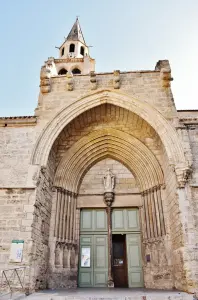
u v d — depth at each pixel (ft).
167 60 46.93
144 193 45.73
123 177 48.85
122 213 47.24
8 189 36.73
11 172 38.11
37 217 36.11
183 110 46.83
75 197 47.09
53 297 26.50
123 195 47.42
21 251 32.78
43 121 42.45
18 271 31.76
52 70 50.44
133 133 48.21
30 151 39.78
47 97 44.88
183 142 38.88
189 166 36.73
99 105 44.21
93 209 47.91
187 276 31.19
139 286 41.88
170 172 39.29
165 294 28.43
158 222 41.52
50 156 42.37
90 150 48.85
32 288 32.04
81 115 44.88
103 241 45.57
